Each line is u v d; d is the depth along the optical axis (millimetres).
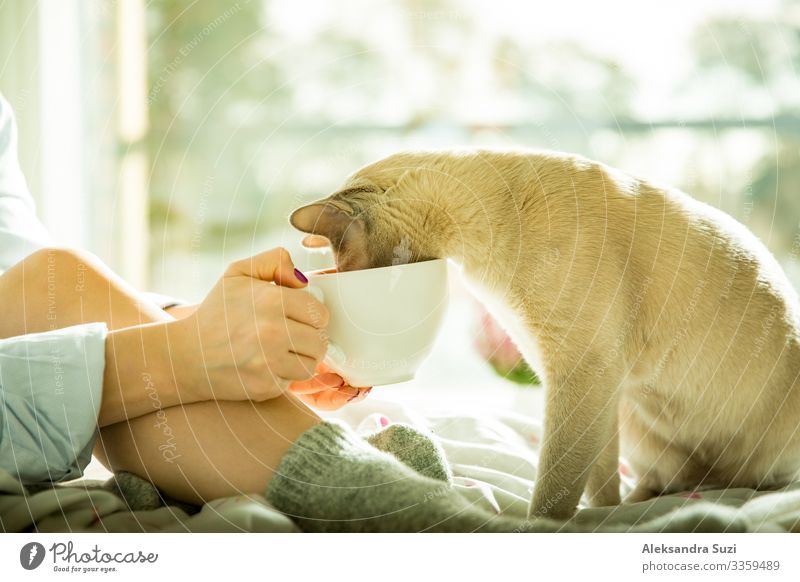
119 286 1123
